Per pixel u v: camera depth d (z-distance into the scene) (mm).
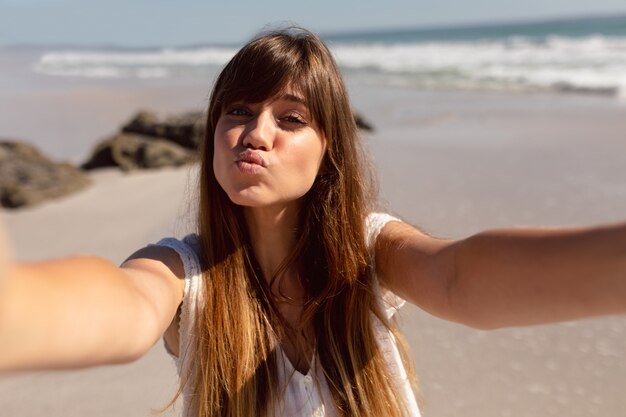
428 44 58250
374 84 24406
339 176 1561
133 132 12125
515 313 1049
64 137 16297
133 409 3475
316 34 1587
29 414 3482
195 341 1451
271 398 1451
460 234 6453
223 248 1515
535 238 1009
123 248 6449
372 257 1544
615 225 928
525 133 12375
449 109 16750
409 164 9891
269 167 1412
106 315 890
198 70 42406
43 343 738
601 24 72188
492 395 3633
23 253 6496
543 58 31328
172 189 8867
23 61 68875
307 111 1468
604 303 921
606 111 14562
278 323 1515
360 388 1488
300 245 1561
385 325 1539
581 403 3539
